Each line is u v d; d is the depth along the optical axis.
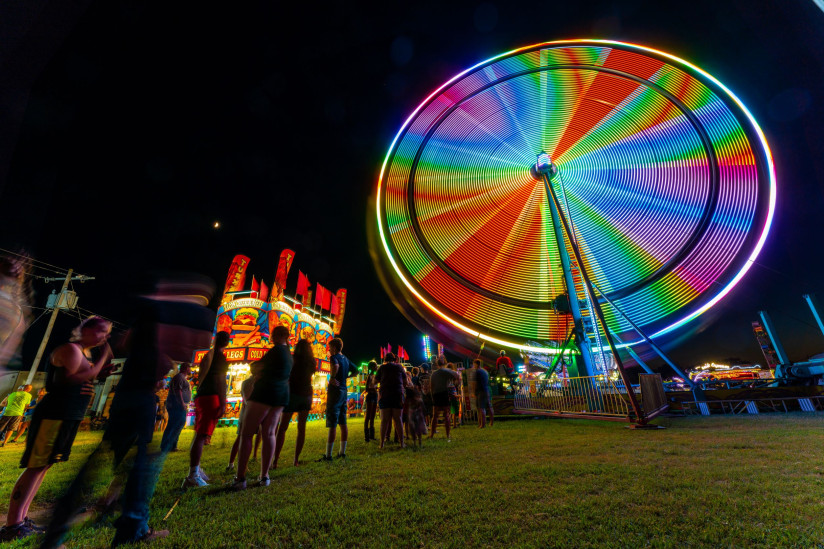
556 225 16.56
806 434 5.59
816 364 13.66
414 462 4.52
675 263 21.44
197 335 2.80
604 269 23.14
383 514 2.62
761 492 2.78
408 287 24.75
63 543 2.21
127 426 2.30
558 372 16.23
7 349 2.25
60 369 2.69
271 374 3.77
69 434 2.67
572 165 25.75
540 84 27.39
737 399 11.25
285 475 4.10
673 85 22.80
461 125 28.31
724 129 20.64
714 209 20.56
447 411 6.84
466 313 24.48
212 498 3.18
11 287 2.27
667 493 2.85
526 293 24.38
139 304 2.56
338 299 23.56
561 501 2.77
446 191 27.12
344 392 5.48
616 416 8.87
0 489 3.80
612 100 25.27
